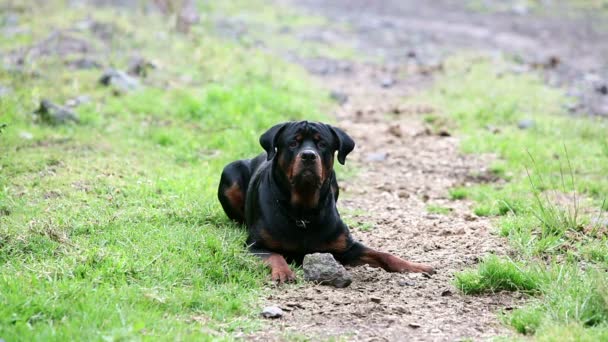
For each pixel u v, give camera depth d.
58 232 8.38
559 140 14.64
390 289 7.77
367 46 26.84
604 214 10.38
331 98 18.55
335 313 7.06
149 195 10.11
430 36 29.34
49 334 6.02
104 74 16.66
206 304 7.02
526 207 10.50
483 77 21.20
